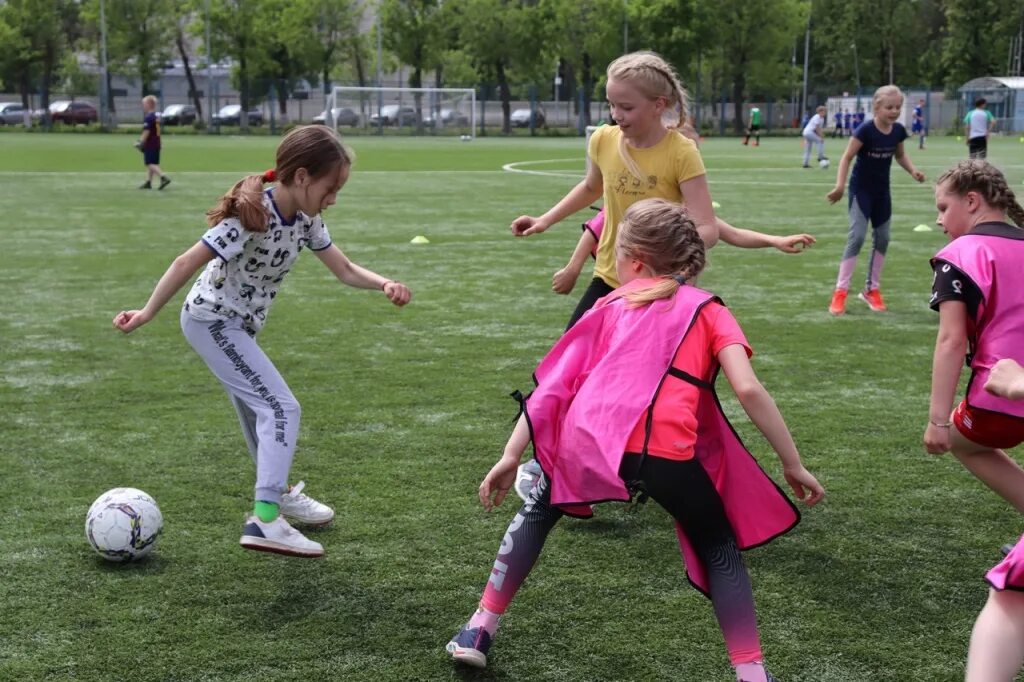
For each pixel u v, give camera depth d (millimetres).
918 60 76938
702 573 2963
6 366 7066
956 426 3666
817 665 3223
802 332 8258
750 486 2982
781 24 65500
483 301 9672
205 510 4484
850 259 8938
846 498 4684
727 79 67125
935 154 36156
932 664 3234
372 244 13695
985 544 4184
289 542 3840
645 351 2967
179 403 6184
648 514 4473
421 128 56781
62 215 16516
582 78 65062
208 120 60406
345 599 3664
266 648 3305
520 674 3168
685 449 2885
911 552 4105
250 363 3920
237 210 3736
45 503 4543
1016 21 69375
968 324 3443
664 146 4285
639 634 3420
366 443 5445
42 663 3186
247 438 4109
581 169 29422
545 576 3857
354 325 8547
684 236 3078
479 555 4055
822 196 21109
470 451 5324
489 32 61844
